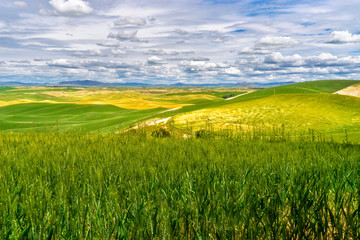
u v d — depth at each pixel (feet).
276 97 240.53
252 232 10.44
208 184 13.93
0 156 23.80
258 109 207.31
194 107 290.35
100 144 36.37
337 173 17.74
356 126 156.04
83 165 19.27
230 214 10.90
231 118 188.34
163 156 24.29
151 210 11.03
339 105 202.69
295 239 10.43
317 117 179.11
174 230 10.26
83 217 10.82
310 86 500.74
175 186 13.99
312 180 15.30
